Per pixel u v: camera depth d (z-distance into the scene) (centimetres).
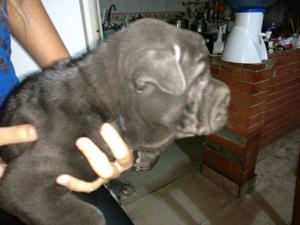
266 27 311
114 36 90
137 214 226
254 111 225
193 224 217
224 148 246
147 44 81
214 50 259
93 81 87
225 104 97
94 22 173
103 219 88
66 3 165
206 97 91
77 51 176
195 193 249
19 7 124
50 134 81
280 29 324
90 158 80
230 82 230
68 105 84
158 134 91
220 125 98
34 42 130
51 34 135
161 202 238
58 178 80
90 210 86
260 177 268
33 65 163
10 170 82
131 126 89
